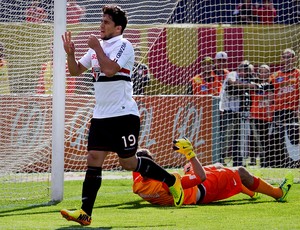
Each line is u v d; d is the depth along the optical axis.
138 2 40.28
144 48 40.44
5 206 27.94
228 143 42.16
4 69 33.91
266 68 42.16
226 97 42.00
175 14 42.38
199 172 26.78
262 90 41.97
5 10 33.50
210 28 43.06
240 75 42.09
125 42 22.61
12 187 32.50
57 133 29.53
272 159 42.06
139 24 40.38
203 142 41.94
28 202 29.17
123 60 22.30
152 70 41.62
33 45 33.44
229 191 28.14
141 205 27.91
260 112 41.91
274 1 44.38
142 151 26.23
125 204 28.30
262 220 23.47
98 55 21.97
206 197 27.59
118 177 38.78
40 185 33.03
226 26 43.34
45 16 33.06
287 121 42.00
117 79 22.50
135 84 40.84
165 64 41.84
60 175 29.67
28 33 33.38
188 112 41.84
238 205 27.48
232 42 43.50
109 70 21.97
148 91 41.62
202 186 27.52
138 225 22.52
